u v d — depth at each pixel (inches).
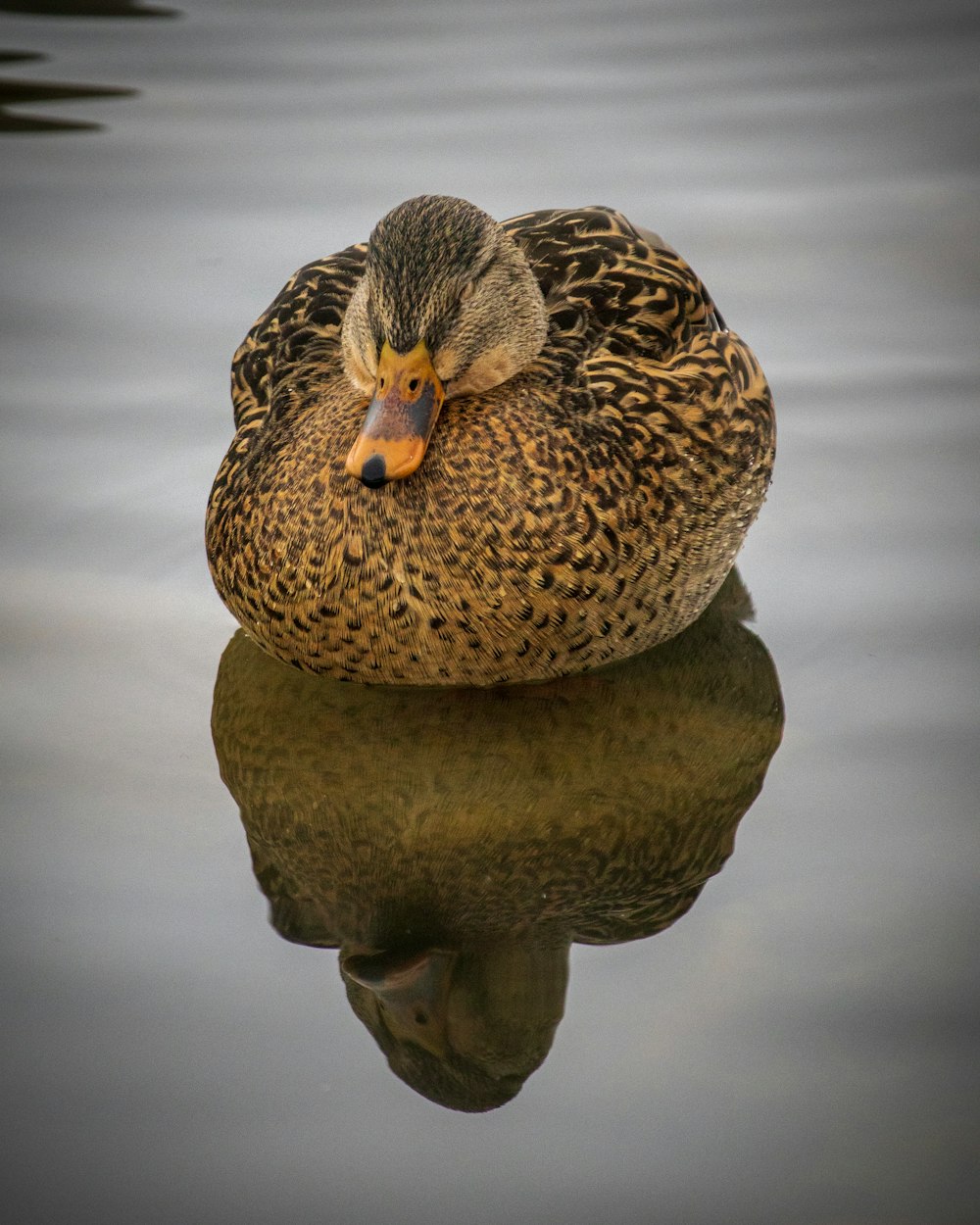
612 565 330.3
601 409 339.0
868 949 275.9
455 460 323.0
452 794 321.7
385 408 318.3
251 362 379.6
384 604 325.1
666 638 363.6
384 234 330.6
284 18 690.8
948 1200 231.5
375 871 301.1
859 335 473.4
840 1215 229.9
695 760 328.8
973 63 635.5
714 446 352.8
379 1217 231.6
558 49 657.6
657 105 604.4
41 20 683.4
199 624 373.1
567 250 378.3
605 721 342.0
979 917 281.7
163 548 396.2
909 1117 244.7
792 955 275.6
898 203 538.0
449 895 295.9
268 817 313.1
